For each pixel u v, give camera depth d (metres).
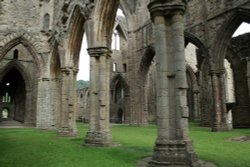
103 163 8.85
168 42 8.55
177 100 8.11
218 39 23.02
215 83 23.02
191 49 45.62
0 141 15.82
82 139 16.77
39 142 15.13
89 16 15.45
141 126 32.41
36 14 27.73
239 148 11.91
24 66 34.78
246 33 29.25
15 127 30.80
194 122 39.69
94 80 14.18
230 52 30.36
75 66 20.78
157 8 8.55
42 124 26.25
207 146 12.58
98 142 13.03
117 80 49.34
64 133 18.89
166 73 8.31
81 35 20.66
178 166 7.41
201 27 24.95
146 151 11.32
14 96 50.66
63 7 21.56
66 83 20.38
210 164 8.42
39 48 27.38
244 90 28.88
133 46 34.84
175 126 8.05
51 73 26.92
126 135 19.02
